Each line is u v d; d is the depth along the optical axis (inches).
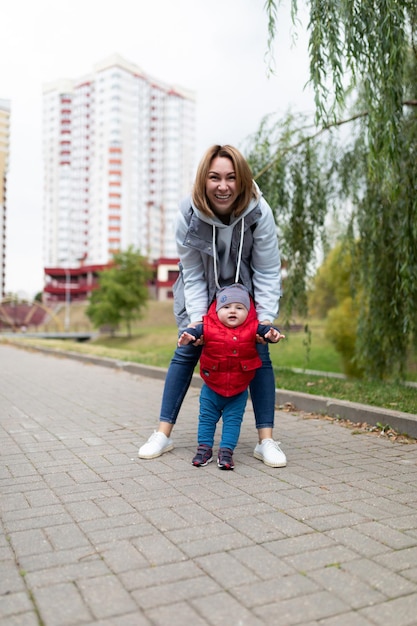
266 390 148.1
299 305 309.1
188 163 4072.3
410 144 251.0
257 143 305.1
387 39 192.4
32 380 343.9
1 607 71.7
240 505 110.6
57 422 203.3
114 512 106.6
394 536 95.3
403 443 167.0
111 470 136.4
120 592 75.8
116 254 1852.9
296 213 297.7
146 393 281.6
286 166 297.4
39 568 82.9
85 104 3690.9
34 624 67.9
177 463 142.7
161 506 110.0
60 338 2039.9
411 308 253.3
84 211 3745.1
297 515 105.1
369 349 292.8
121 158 3563.0
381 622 69.0
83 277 3681.1
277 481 127.2
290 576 80.7
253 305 142.1
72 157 3774.6
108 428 191.0
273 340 134.5
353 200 293.0
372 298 284.4
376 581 79.3
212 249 138.8
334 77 194.2
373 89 209.9
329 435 178.4
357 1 191.9
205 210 131.6
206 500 113.6
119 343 1737.2
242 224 136.8
